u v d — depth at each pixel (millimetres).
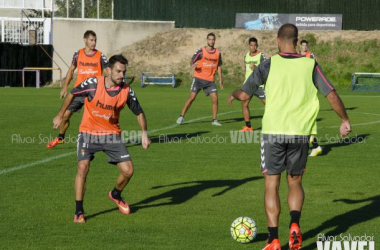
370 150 22062
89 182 15844
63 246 10328
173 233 11195
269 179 10344
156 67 74062
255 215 12562
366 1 75125
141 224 11828
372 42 73375
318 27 75562
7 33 76562
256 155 20672
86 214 12602
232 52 74375
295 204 10234
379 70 70250
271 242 9938
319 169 18078
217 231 11352
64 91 23016
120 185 12531
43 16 77125
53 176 16641
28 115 33594
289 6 76188
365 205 13484
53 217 12305
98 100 11969
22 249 10133
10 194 14367
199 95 54562
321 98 53594
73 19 76375
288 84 10258
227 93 58406
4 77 69000
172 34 77438
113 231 11297
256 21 76812
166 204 13547
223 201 13836
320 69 10391
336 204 13586
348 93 61969
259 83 10523
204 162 19188
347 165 18828
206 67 29422
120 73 11867
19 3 78250
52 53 76000
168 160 19500
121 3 77438
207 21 78000
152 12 77875
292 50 10523
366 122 31922
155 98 49688
